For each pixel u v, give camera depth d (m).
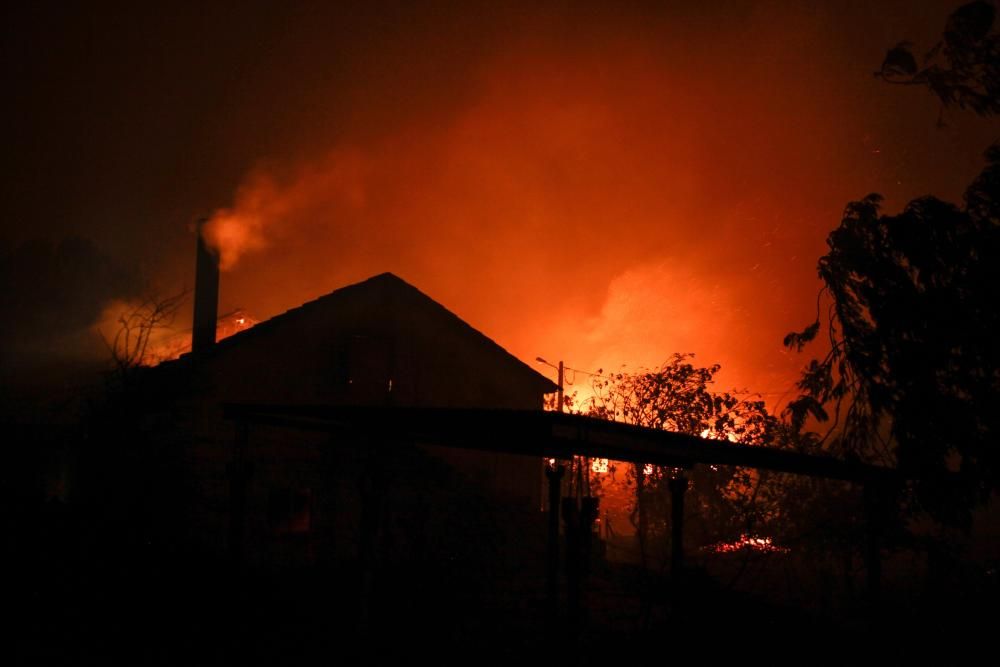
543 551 17.81
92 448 15.18
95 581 12.14
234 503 12.80
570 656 8.58
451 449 21.28
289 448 18.77
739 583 14.24
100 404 16.02
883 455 8.82
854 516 13.29
